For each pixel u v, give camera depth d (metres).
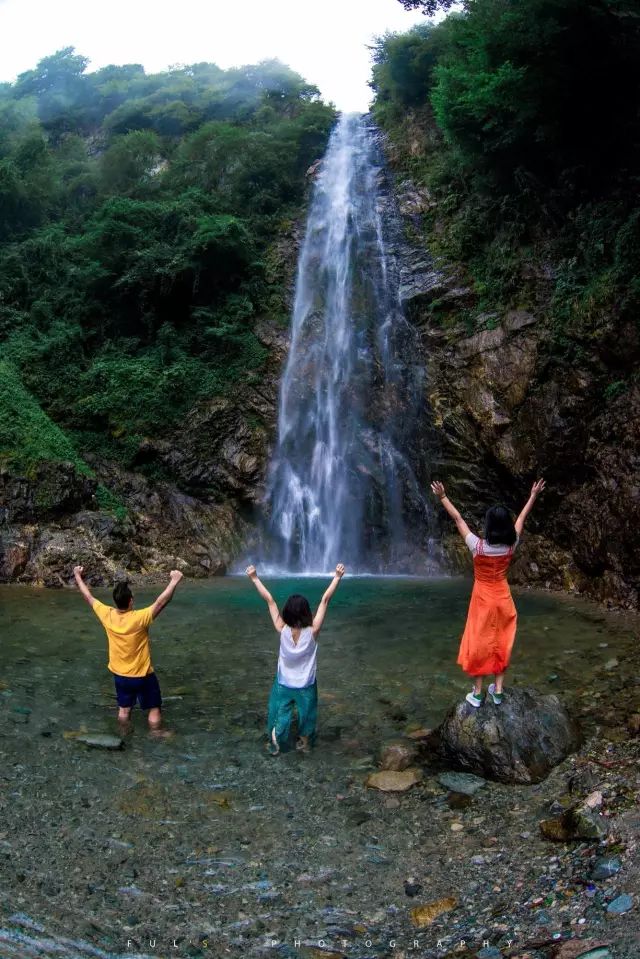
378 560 15.79
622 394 11.67
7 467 13.94
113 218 19.16
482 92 13.16
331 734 5.77
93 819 4.36
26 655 7.87
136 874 3.82
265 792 4.79
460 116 15.02
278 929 3.40
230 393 17.55
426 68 22.16
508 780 4.89
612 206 13.13
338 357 17.70
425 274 17.66
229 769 5.11
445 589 12.55
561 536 12.77
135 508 15.78
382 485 16.19
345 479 16.50
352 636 8.83
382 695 6.66
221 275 19.20
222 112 29.98
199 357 18.08
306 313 18.70
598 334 12.16
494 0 12.70
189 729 5.84
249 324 18.73
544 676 7.05
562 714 5.40
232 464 16.75
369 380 17.11
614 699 6.32
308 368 17.86
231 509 16.59
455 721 5.28
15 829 4.19
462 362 15.31
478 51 13.26
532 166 15.11
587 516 11.95
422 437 15.98
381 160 22.33
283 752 5.41
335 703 6.45
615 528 11.24
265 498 16.73
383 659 7.80
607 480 11.60
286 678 5.50
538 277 14.43
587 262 13.16
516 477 13.75
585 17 11.20
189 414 17.09
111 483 16.12
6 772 4.91
